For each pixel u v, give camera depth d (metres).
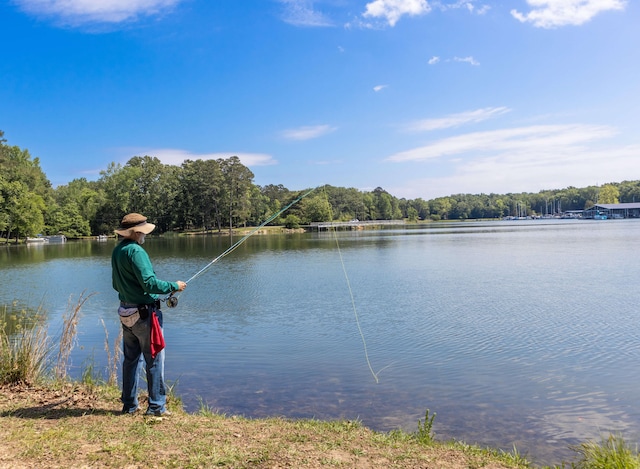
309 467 4.09
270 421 5.71
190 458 4.14
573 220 167.75
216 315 15.28
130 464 3.96
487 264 29.09
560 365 9.59
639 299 16.62
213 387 8.34
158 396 5.30
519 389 8.23
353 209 107.00
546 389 8.21
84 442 4.38
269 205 120.62
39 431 4.62
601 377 8.84
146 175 98.19
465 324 13.40
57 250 52.66
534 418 6.97
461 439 6.25
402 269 27.47
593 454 5.36
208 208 98.12
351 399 7.75
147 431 4.73
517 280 21.97
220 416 5.98
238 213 99.12
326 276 25.09
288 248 49.34
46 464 3.88
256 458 4.21
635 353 10.35
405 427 6.60
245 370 9.39
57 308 16.95
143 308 5.09
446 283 21.53
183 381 8.69
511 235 67.06
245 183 98.75
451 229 101.75
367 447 4.77
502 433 6.45
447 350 10.77
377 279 23.39
